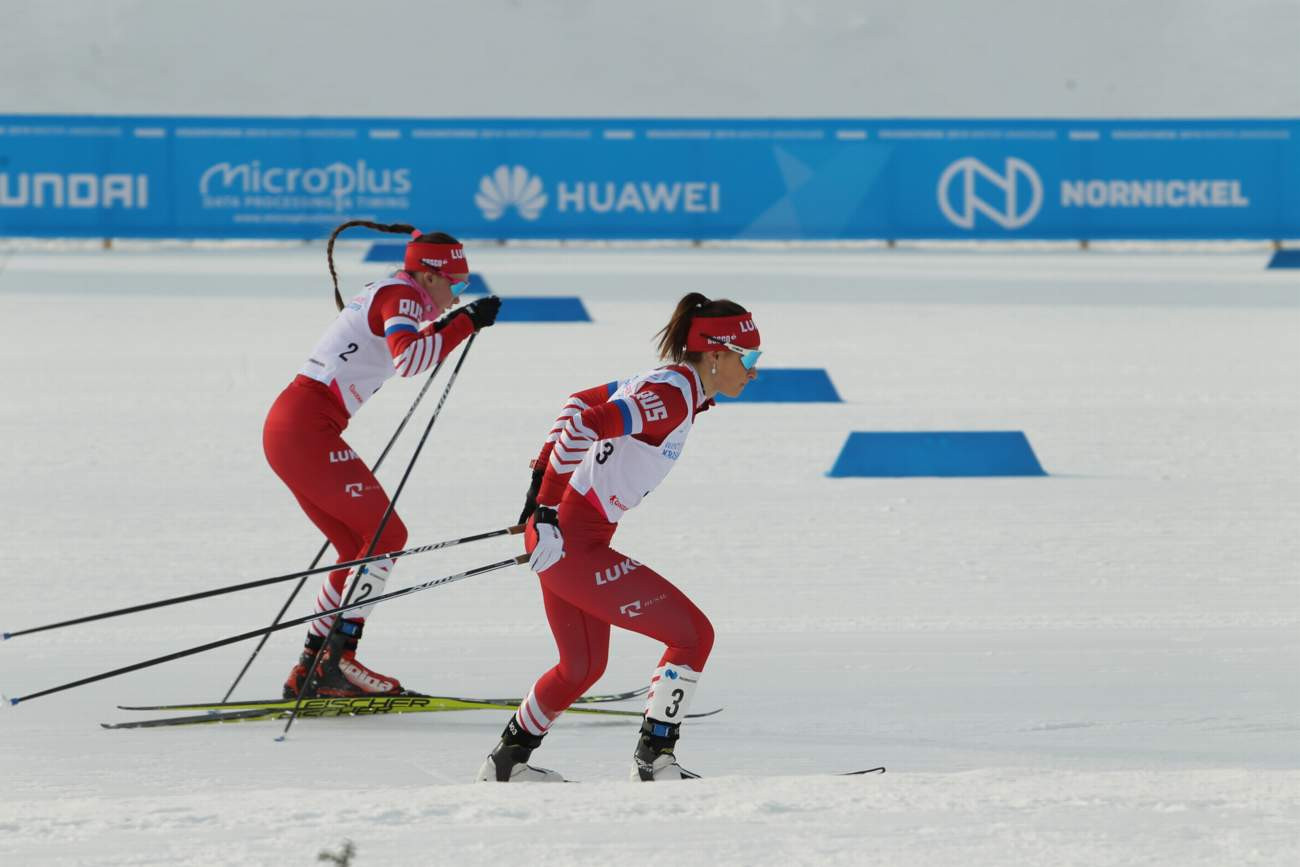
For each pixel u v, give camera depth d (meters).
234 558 27.09
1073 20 126.25
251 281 75.81
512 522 29.98
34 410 42.31
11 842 11.68
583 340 57.25
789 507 31.70
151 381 47.34
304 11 125.50
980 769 15.84
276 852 11.31
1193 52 124.50
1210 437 39.94
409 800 13.02
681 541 28.64
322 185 87.81
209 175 86.81
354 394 19.88
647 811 12.44
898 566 26.86
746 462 36.53
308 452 19.59
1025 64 124.62
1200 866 10.95
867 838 11.66
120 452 36.84
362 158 87.94
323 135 87.50
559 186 89.44
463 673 20.75
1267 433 40.47
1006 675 20.48
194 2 124.44
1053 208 90.25
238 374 48.84
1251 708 19.00
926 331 61.25
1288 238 89.69
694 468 35.84
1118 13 126.19
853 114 122.19
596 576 15.50
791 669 20.78
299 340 56.44
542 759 17.31
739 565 26.86
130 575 25.83
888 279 80.12
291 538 28.66
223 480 33.94
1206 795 13.02
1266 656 21.38
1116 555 27.70
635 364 51.56
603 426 15.04
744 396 45.25
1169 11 126.38
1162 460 37.00
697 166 89.88
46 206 86.00
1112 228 90.19
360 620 19.53
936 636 22.45
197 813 12.55
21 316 62.56
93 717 18.64
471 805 12.73
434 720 19.00
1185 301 72.00
